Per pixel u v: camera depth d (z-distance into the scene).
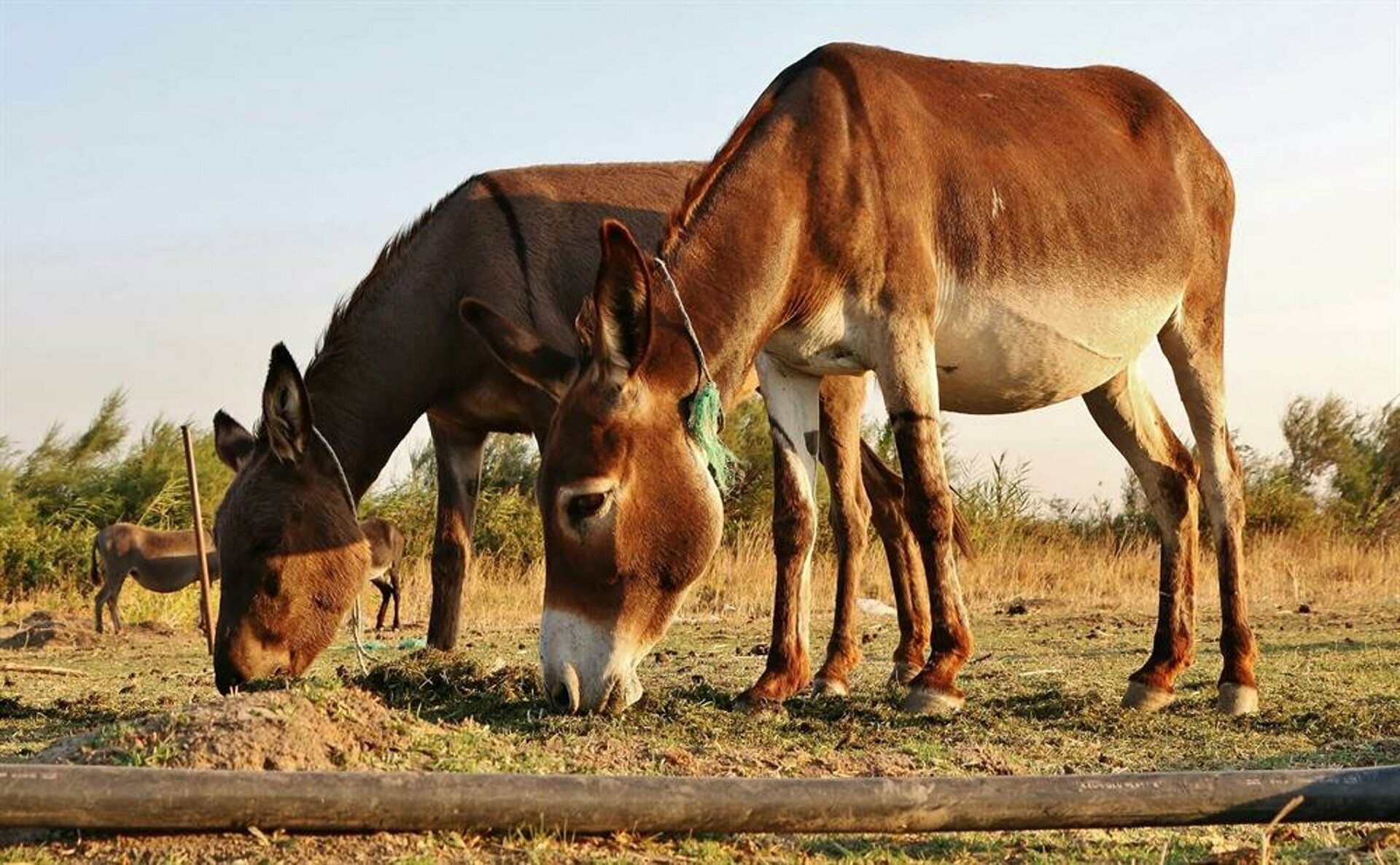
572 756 4.74
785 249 6.22
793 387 6.93
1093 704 6.90
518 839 3.70
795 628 6.84
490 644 11.18
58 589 18.50
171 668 9.78
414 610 16.98
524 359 6.00
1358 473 25.66
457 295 7.55
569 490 5.66
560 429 5.74
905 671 7.82
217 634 6.90
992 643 10.94
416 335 7.50
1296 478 25.83
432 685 7.05
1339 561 19.86
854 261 6.35
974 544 19.78
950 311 6.70
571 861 3.60
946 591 6.58
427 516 21.14
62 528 20.70
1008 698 7.08
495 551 19.67
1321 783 3.93
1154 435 7.76
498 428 7.96
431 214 7.75
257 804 3.59
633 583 5.75
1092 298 7.03
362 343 7.50
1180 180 7.64
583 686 5.72
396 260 7.65
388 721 4.39
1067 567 18.84
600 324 5.58
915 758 5.31
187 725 4.12
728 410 6.20
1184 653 7.27
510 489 21.73
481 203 7.70
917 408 6.42
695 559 5.83
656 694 6.83
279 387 6.89
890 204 6.41
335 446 7.40
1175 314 7.69
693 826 3.77
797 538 6.84
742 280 6.10
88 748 4.07
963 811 3.82
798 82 6.54
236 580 6.88
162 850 3.56
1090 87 7.67
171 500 21.33
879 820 3.79
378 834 3.68
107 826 3.54
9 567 18.98
